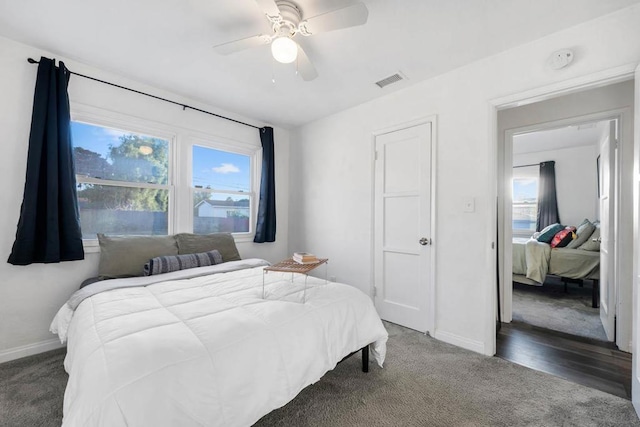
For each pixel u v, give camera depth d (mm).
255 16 1769
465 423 1436
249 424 1095
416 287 2652
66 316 1737
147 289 1823
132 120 2582
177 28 1886
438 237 2467
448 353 2188
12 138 2012
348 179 3248
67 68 2236
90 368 957
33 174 1990
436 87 2486
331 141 3441
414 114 2645
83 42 2037
